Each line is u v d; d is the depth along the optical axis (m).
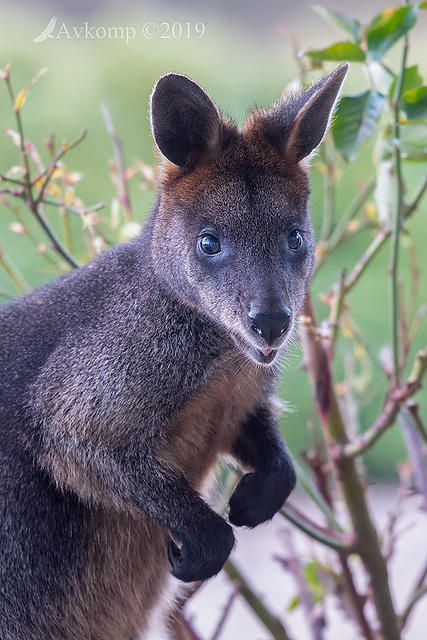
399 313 7.86
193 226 6.39
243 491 6.79
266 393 7.07
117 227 8.23
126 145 17.41
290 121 6.53
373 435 6.98
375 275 15.52
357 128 6.67
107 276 6.85
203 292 6.37
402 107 6.64
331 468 7.41
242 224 6.28
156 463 6.55
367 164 16.38
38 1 21.39
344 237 8.01
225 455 7.29
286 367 7.26
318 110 6.54
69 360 6.62
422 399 13.73
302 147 6.57
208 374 6.66
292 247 6.38
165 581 7.20
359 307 15.30
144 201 15.09
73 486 6.61
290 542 8.02
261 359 6.21
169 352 6.57
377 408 12.65
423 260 15.58
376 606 7.30
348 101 6.65
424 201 15.98
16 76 18.52
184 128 6.50
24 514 6.75
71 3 21.58
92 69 18.81
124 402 6.49
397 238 6.68
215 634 7.34
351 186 15.98
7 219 14.73
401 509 10.20
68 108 17.94
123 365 6.51
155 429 6.58
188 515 6.45
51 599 6.84
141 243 6.86
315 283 7.80
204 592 13.34
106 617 7.05
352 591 7.30
